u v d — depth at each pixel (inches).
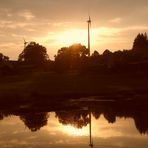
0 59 5669.3
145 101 2507.4
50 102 2484.0
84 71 4527.6
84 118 1877.5
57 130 1521.9
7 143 1238.9
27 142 1253.1
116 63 4603.8
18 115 2022.6
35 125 1669.5
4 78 4074.8
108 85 3398.1
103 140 1268.5
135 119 1792.6
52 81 3545.8
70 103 2461.9
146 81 3634.4
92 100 2605.8
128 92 3024.1
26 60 6013.8
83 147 1158.3
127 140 1259.2
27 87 3107.8
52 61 5561.0
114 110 2139.5
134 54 5073.8
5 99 2518.5
